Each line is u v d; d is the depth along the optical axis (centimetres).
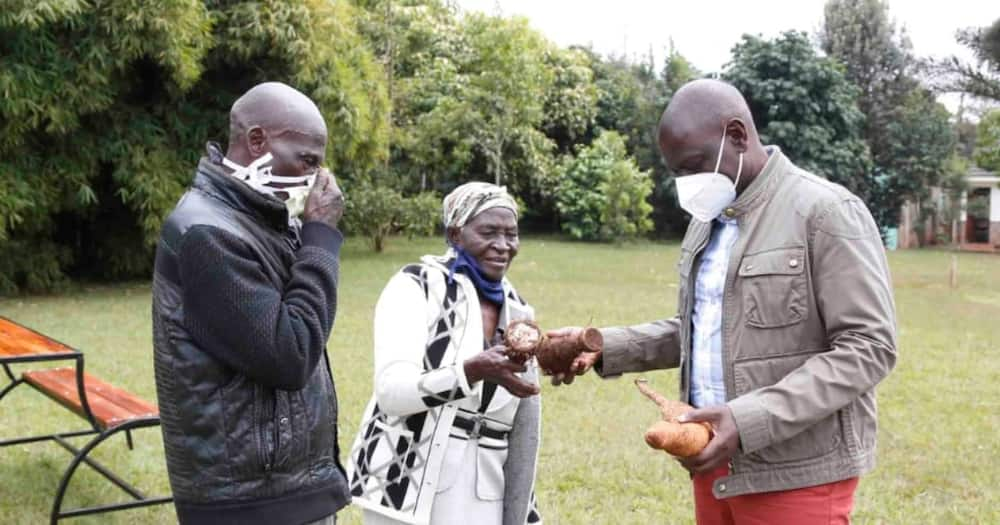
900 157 2886
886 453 646
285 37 1471
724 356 284
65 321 1116
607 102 3078
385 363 296
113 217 1555
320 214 264
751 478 278
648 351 334
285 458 258
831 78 2728
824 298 269
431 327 305
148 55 1361
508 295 325
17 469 582
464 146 2456
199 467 252
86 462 540
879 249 275
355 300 1297
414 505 296
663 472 596
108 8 1263
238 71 1546
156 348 256
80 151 1360
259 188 258
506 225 312
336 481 276
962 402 790
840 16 3066
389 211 2000
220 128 1509
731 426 259
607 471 597
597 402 762
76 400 512
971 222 3031
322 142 265
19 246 1399
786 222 277
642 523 513
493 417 308
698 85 286
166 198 1407
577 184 2708
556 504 537
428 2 2966
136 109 1418
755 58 2741
